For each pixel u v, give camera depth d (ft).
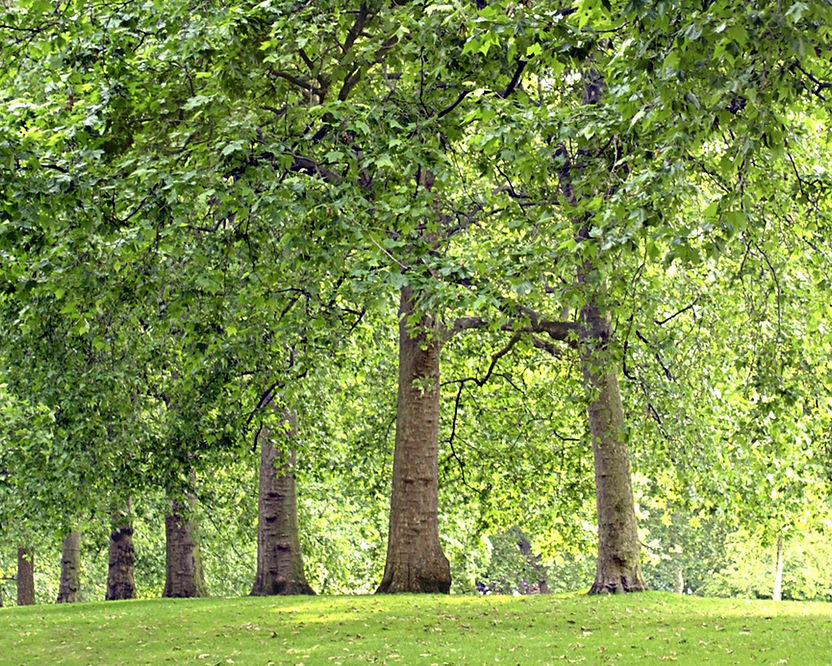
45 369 54.54
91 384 54.24
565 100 41.04
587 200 30.63
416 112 38.75
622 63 27.58
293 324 48.55
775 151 24.34
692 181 43.37
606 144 33.19
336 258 37.96
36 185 36.11
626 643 36.60
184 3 39.81
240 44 37.14
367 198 38.73
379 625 44.68
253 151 36.81
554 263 32.96
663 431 60.34
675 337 58.90
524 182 36.09
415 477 59.06
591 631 40.73
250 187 36.94
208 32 38.58
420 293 37.06
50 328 54.39
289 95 40.65
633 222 27.14
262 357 54.49
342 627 44.65
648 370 61.87
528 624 43.60
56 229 41.60
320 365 61.21
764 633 38.52
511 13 32.50
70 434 55.52
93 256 45.16
